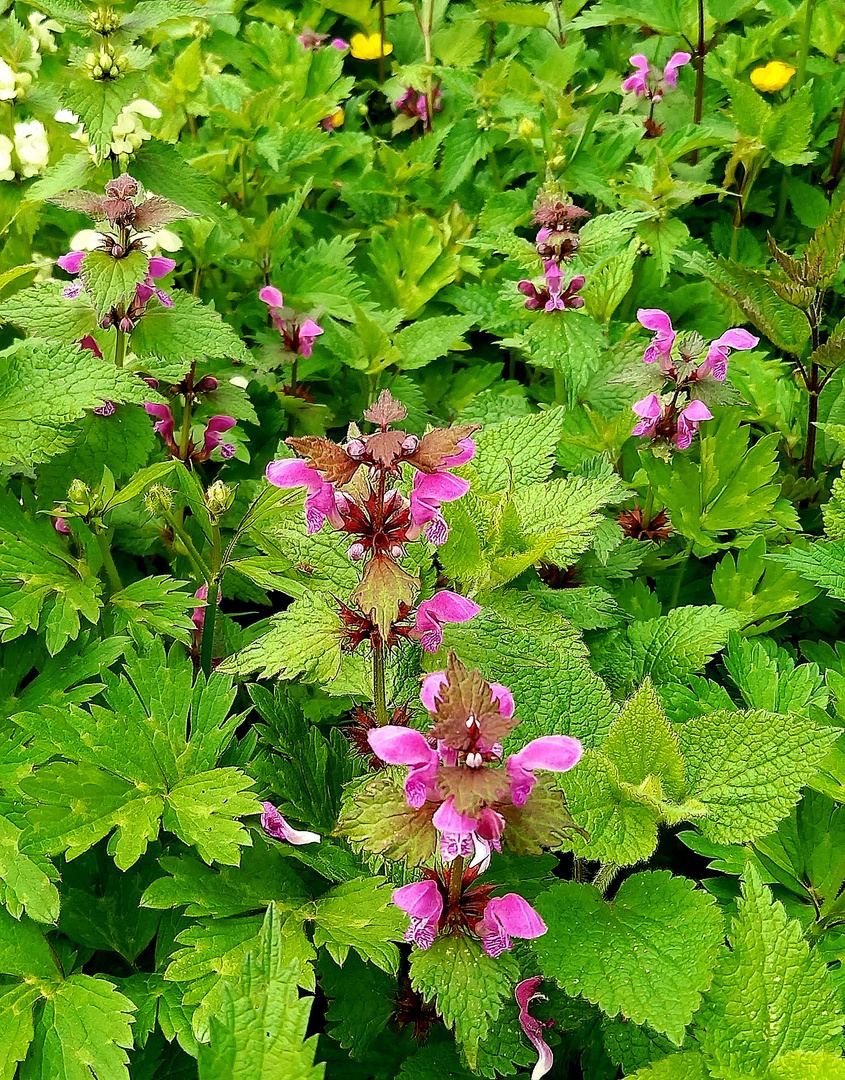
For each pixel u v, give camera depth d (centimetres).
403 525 27
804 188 66
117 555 44
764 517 43
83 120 39
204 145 63
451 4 82
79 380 35
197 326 38
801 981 26
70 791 29
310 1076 22
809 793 34
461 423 48
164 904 29
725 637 37
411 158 67
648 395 42
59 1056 28
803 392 50
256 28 71
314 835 30
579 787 29
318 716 39
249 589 43
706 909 27
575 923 28
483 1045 30
